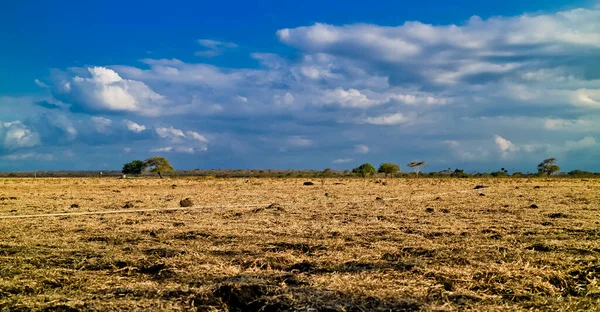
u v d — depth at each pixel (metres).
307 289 7.78
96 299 7.49
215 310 7.00
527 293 7.67
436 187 47.78
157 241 12.91
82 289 8.13
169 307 7.05
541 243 11.89
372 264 9.67
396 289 7.80
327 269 9.31
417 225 15.83
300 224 16.25
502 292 7.78
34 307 7.13
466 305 7.06
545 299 7.43
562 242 12.02
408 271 8.96
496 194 34.41
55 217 19.69
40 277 8.90
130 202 27.89
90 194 37.03
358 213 20.05
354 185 54.09
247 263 9.84
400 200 28.31
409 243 12.05
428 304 7.07
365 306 6.99
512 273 8.70
